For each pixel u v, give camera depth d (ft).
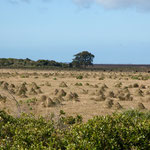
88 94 79.66
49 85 104.22
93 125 26.35
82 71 267.18
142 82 130.52
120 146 25.13
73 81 128.06
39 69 279.69
